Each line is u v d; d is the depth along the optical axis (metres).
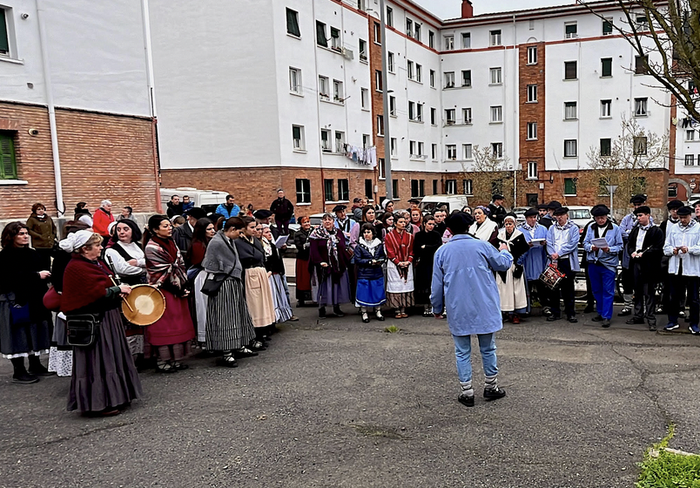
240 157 27.86
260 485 3.98
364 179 35.25
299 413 5.32
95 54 16.52
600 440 4.57
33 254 6.48
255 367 6.90
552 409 5.27
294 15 28.66
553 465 4.16
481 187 42.41
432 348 7.61
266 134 27.38
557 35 41.78
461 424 4.97
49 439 4.86
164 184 29.27
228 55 27.58
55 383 6.50
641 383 5.94
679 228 7.97
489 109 44.06
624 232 10.25
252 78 27.30
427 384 6.10
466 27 44.31
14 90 14.53
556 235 9.05
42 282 6.53
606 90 40.62
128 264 6.26
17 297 6.34
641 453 4.34
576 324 8.84
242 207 27.97
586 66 40.97
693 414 5.06
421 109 42.88
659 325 8.56
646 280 8.36
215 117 28.09
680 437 4.59
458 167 45.38
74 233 5.17
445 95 45.25
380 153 37.09
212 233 7.61
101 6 16.62
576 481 3.93
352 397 5.73
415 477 4.04
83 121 16.25
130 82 17.58
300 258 11.15
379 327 9.03
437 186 45.25
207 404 5.63
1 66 14.22
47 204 15.38
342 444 4.61
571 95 41.62
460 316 5.39
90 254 5.25
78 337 5.19
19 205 14.68
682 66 7.99
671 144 47.62
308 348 7.76
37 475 4.21
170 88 28.75
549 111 42.25
